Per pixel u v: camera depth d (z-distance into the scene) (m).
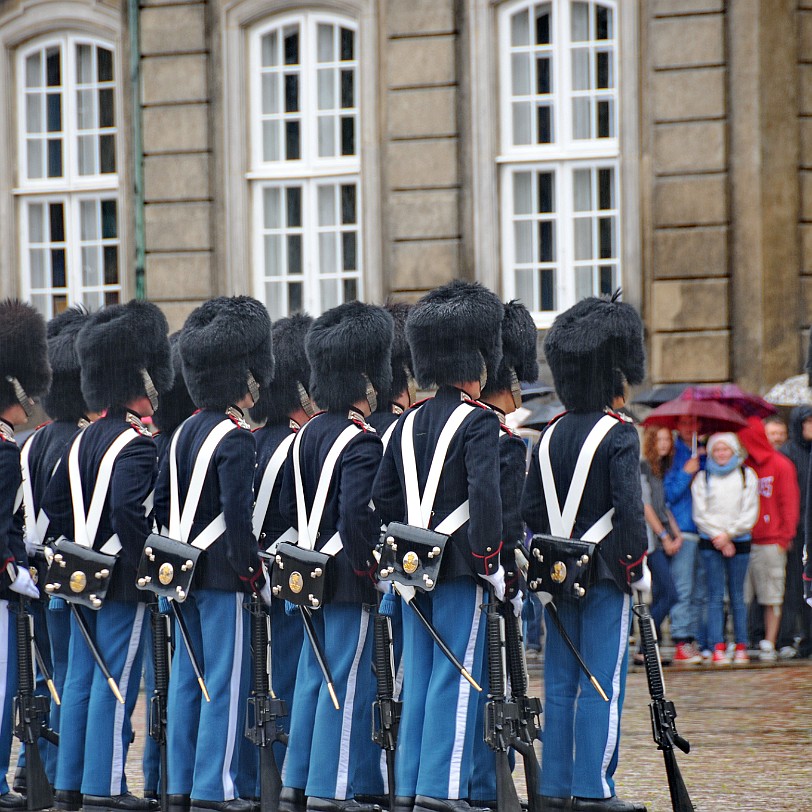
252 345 19.89
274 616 20.39
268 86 47.25
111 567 19.58
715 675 30.03
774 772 21.66
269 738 18.77
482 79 44.81
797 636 32.47
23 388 20.47
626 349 18.75
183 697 19.19
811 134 42.44
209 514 19.17
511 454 18.03
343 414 19.58
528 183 45.09
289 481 19.67
